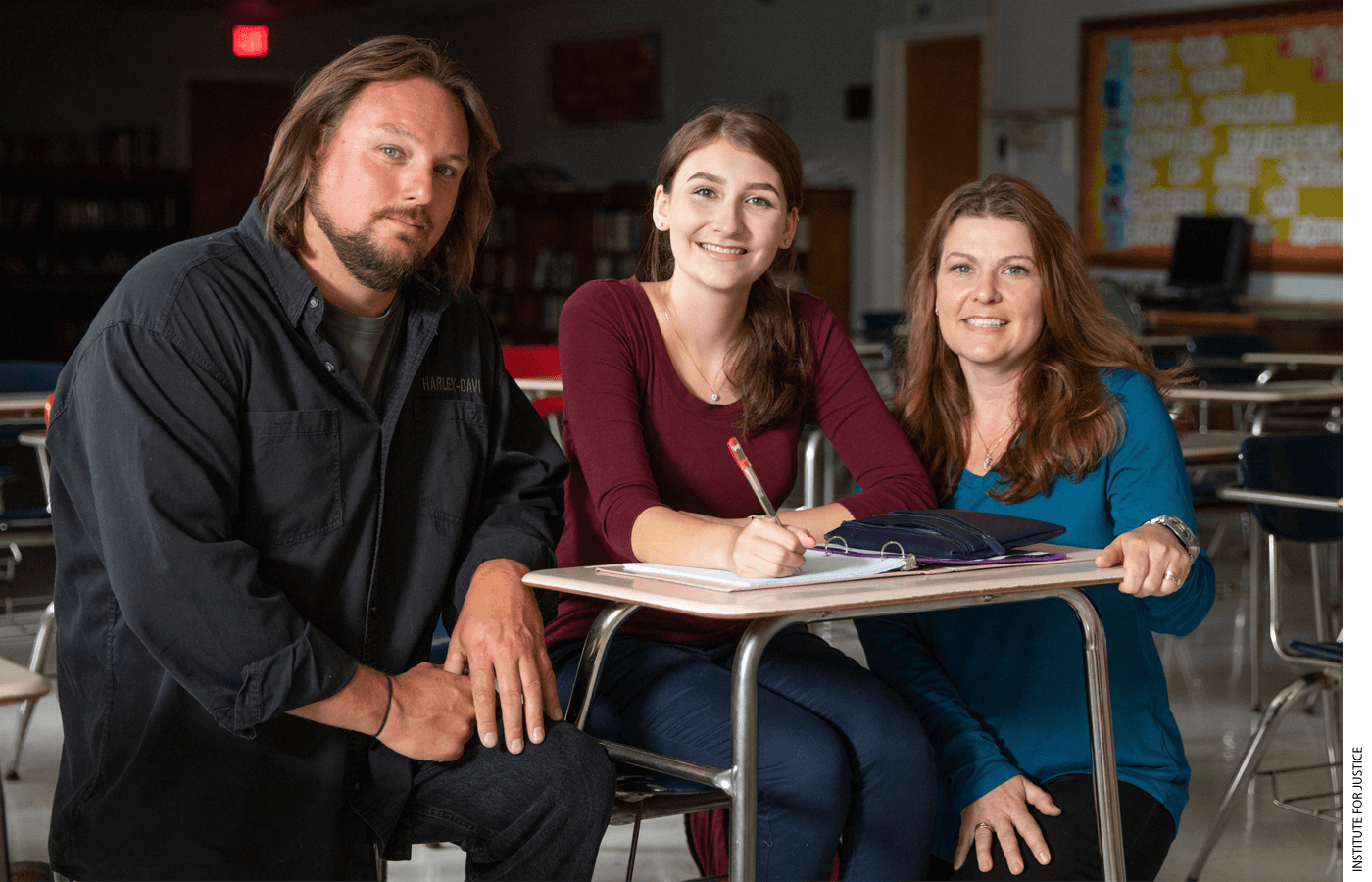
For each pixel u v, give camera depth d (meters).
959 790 1.79
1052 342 1.97
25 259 11.27
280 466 1.55
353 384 1.61
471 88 1.67
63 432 1.54
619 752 1.62
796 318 2.02
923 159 10.22
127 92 13.11
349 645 1.61
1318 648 2.53
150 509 1.44
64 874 1.59
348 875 1.63
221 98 13.59
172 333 1.49
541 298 11.38
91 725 1.54
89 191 11.48
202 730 1.52
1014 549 1.65
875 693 1.74
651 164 12.00
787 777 1.63
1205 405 5.72
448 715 1.57
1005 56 9.48
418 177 1.58
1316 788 3.01
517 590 1.66
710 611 1.31
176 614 1.44
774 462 1.99
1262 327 7.41
